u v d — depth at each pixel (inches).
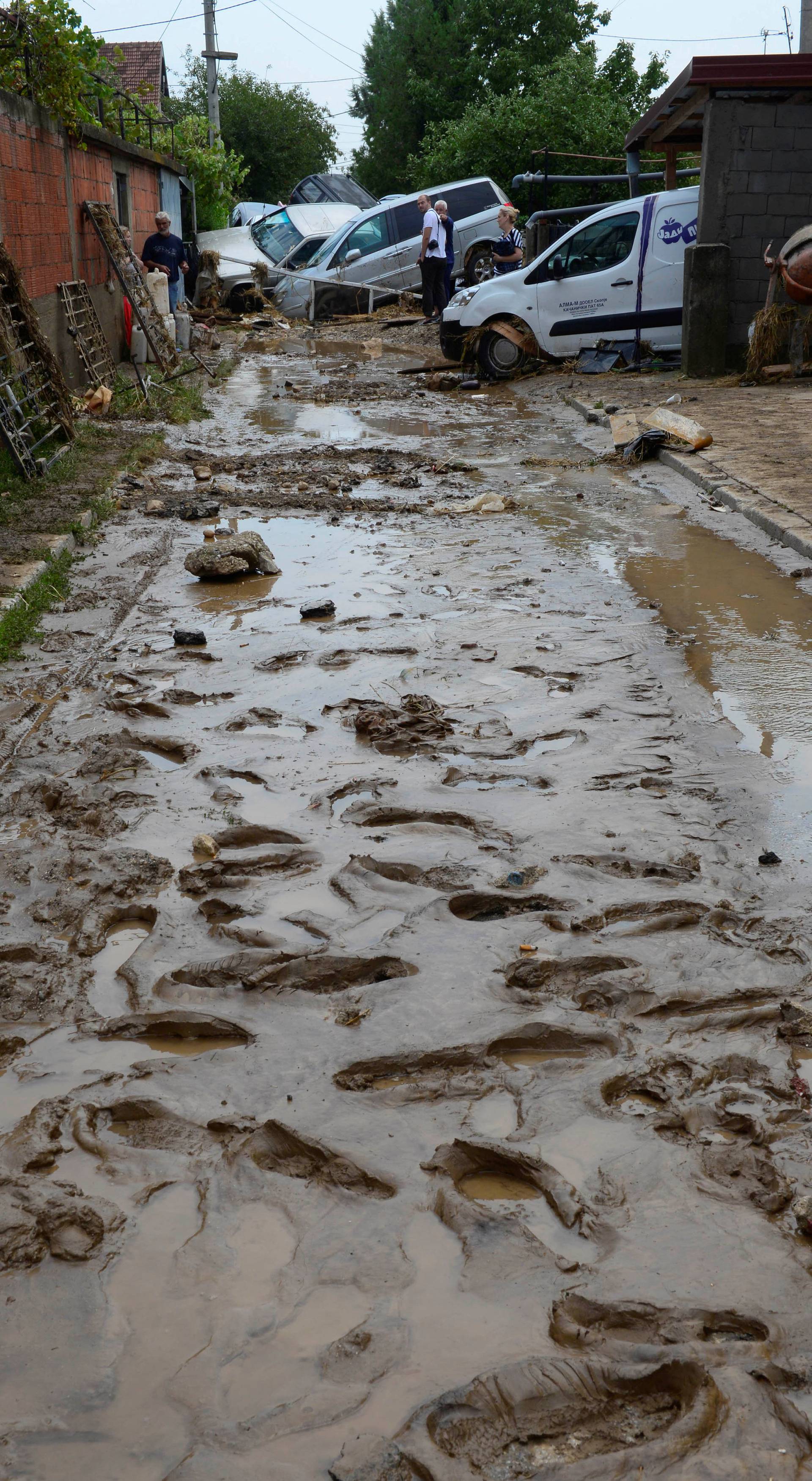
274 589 274.5
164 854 149.9
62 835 154.6
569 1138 98.7
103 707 202.2
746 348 600.4
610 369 644.1
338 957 123.6
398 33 1720.0
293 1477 69.3
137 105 844.0
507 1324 80.4
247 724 192.7
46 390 428.1
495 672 214.8
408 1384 75.6
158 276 711.7
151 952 127.6
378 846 149.6
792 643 227.0
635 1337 79.0
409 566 291.1
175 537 325.1
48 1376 77.2
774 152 570.6
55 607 257.1
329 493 381.1
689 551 299.0
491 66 1612.9
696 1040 111.6
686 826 153.0
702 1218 89.6
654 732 185.2
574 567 285.7
